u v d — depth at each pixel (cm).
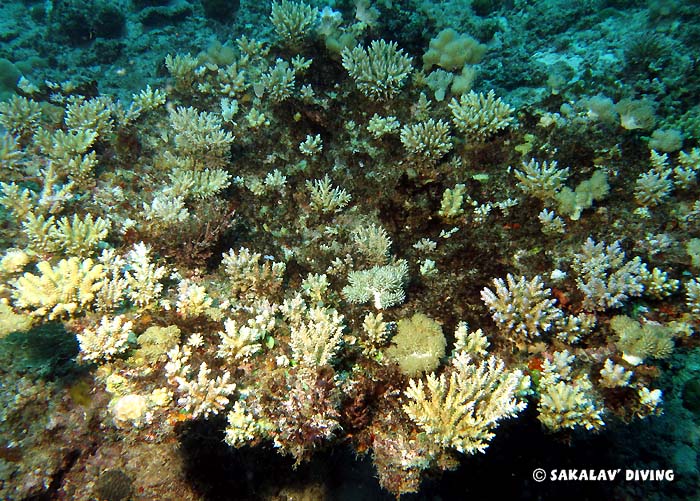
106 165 84
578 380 61
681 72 84
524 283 65
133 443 59
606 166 76
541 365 63
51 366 58
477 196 77
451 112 85
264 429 57
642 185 72
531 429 67
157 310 65
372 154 84
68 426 57
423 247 75
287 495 72
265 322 64
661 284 65
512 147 79
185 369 58
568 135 78
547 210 74
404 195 78
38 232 67
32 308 60
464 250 73
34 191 77
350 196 80
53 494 56
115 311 63
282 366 60
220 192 81
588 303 65
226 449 63
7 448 54
